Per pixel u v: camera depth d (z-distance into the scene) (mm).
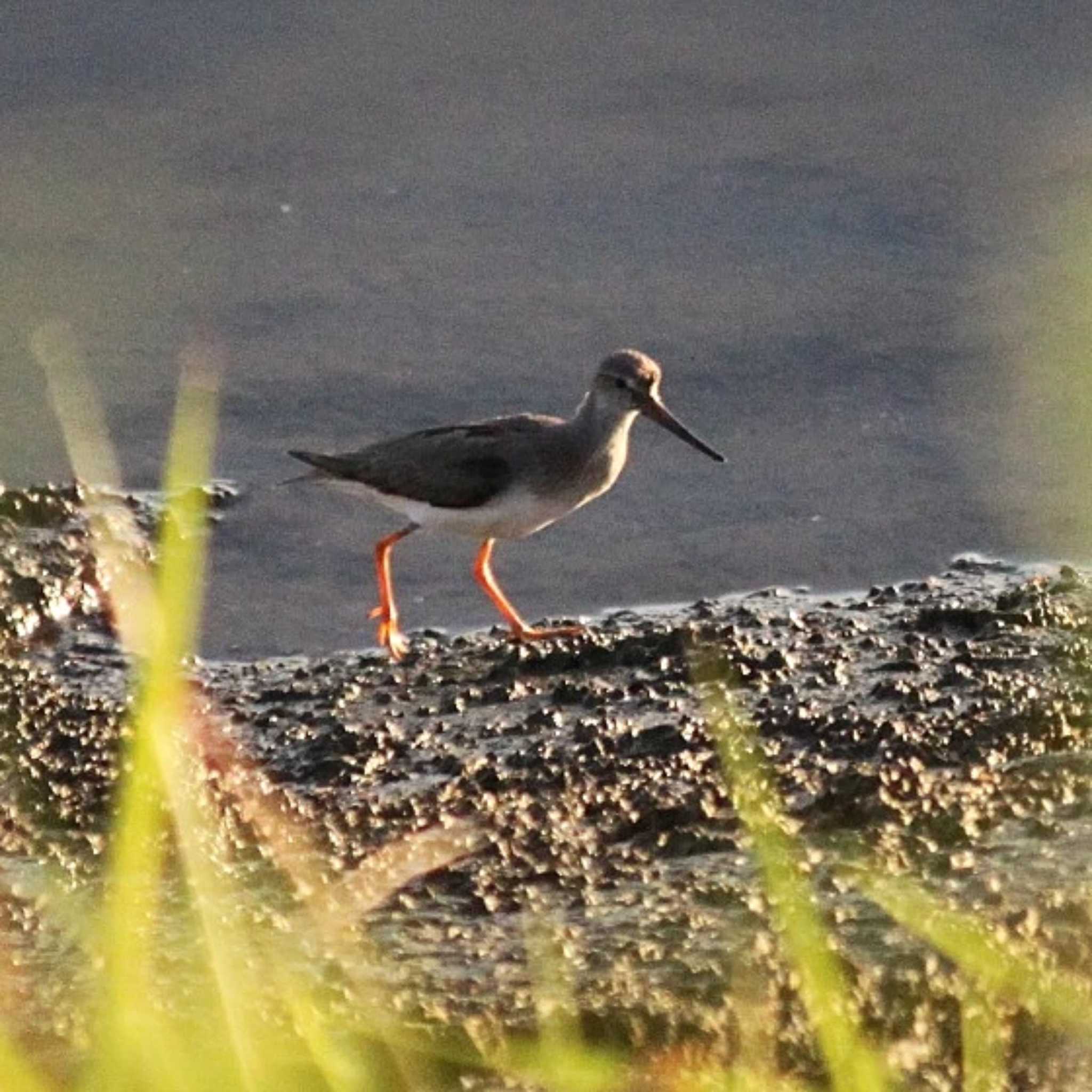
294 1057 7258
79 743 11250
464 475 13656
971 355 15539
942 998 7613
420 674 12648
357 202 18094
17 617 13477
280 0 21234
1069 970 7805
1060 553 13938
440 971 8125
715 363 16031
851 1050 5871
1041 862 8617
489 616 13984
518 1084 7250
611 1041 7559
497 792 10375
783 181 18094
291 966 8156
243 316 16672
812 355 16031
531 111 19406
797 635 12766
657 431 15688
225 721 11938
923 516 14469
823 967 6211
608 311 16609
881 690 11438
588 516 14977
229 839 9844
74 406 13414
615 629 13258
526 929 8414
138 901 5613
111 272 17078
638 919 8508
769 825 6801
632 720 11406
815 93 19516
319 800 10539
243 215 17844
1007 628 12367
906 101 19203
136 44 20359
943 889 8414
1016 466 14188
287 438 15477
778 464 15203
